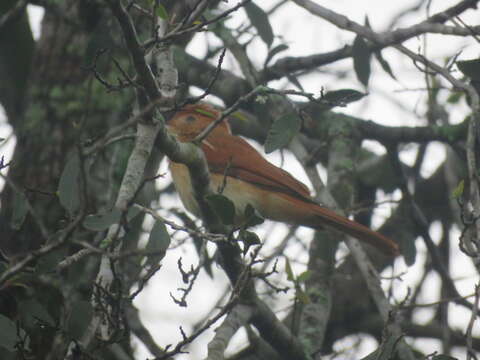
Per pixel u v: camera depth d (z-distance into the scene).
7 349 7.41
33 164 12.09
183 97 13.06
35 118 12.34
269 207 11.90
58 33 12.75
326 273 12.08
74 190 7.28
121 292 6.97
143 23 11.15
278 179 11.92
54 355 6.99
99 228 7.23
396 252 11.24
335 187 13.21
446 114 13.68
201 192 8.85
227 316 9.67
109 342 7.07
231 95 13.62
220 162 12.04
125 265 9.42
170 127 12.41
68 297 7.66
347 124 13.75
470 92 10.12
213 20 7.72
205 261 11.34
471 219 8.59
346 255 12.60
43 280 7.44
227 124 12.75
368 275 11.35
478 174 9.59
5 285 7.03
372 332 14.06
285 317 12.90
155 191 12.48
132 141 11.58
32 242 11.45
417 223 13.09
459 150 13.22
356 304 14.19
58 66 12.61
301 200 11.79
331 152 13.60
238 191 11.92
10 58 14.20
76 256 7.18
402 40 10.54
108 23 10.88
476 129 9.89
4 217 11.72
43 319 7.32
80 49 12.63
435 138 13.32
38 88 12.53
